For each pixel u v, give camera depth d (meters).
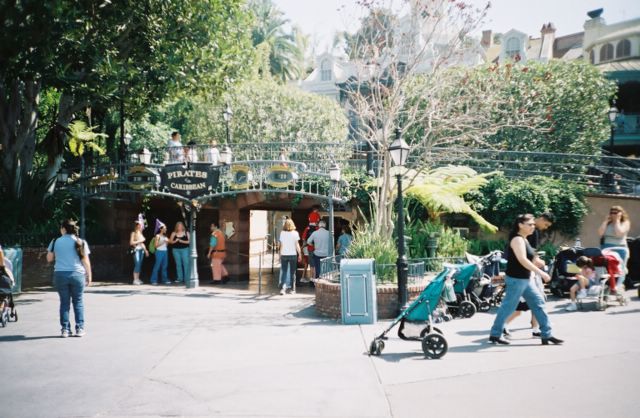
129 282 16.14
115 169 17.09
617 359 6.28
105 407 5.18
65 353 7.27
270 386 5.71
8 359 6.97
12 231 15.28
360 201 15.69
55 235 15.70
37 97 16.98
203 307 11.31
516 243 7.05
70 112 17.05
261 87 31.25
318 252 14.00
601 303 9.42
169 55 15.91
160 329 8.91
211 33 16.25
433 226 13.27
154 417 4.91
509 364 6.24
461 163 18.25
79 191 16.64
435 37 13.51
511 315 7.68
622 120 29.52
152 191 15.09
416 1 13.08
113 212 18.08
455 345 7.29
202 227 21.67
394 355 6.89
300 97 31.39
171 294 13.38
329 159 15.79
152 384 5.87
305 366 6.46
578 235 15.33
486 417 4.68
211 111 30.59
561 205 15.16
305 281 16.12
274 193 16.44
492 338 7.34
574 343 7.09
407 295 9.84
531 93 18.92
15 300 12.20
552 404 4.92
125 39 15.86
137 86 16.28
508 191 15.32
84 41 13.56
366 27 13.76
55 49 12.89
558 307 9.91
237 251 17.17
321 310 10.24
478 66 18.61
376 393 5.39
